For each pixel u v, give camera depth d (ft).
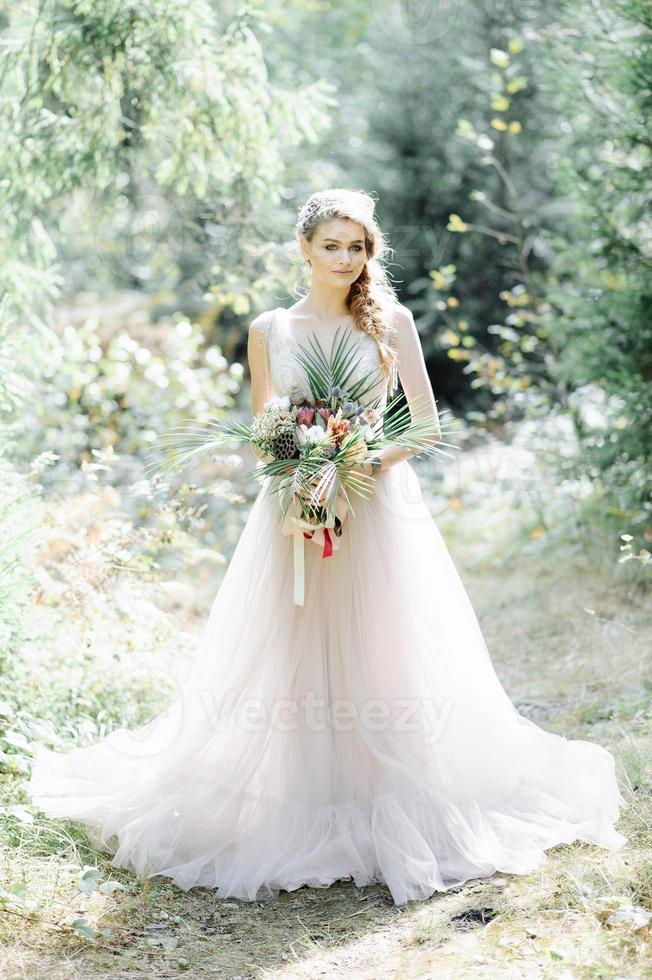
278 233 21.56
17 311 18.92
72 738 13.37
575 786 11.46
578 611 18.72
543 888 9.98
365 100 36.91
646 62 18.70
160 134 18.71
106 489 17.83
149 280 36.47
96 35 16.76
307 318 11.71
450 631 11.62
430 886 10.32
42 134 17.66
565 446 23.41
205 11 17.12
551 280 23.21
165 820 11.05
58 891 10.21
